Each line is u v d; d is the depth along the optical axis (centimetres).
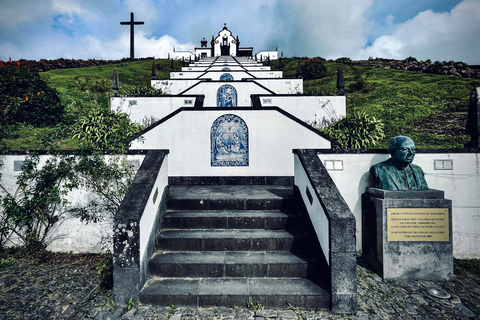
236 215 489
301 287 368
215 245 439
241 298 351
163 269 395
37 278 418
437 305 361
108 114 794
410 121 1359
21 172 508
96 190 495
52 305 351
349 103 1880
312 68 3080
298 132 736
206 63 3072
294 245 441
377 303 363
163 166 497
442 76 2348
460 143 1028
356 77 2572
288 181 732
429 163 514
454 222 511
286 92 1634
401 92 1977
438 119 1355
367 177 519
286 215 491
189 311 340
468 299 376
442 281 426
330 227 351
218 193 595
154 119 1189
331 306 346
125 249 350
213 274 395
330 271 350
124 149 525
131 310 340
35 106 1223
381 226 434
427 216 428
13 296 369
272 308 349
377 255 446
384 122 1366
